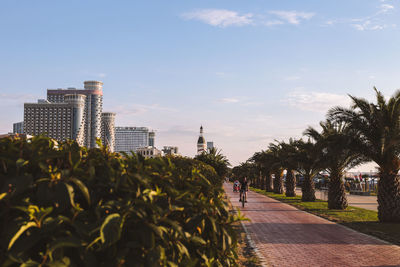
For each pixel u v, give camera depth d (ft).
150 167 8.92
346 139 54.29
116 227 6.16
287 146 108.06
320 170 95.55
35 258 5.74
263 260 26.48
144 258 6.61
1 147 6.63
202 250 8.71
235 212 62.49
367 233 40.40
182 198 8.64
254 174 225.76
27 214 5.67
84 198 6.82
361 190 165.58
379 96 51.98
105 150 8.63
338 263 26.04
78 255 5.96
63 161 7.16
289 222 50.11
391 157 51.31
